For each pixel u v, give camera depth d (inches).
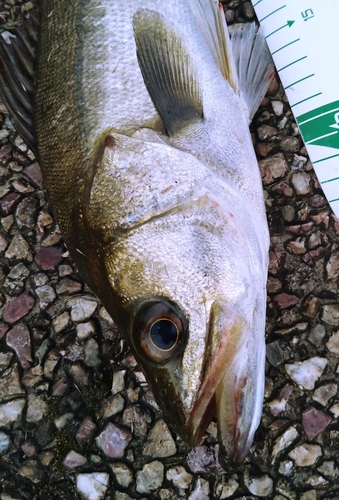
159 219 8.4
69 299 11.7
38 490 11.2
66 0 9.4
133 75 9.1
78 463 11.1
